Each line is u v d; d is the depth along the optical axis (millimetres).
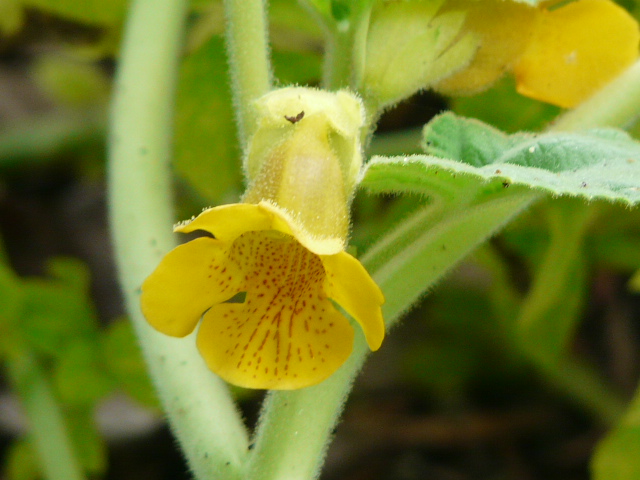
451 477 310
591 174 134
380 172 131
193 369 160
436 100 314
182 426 156
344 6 152
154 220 173
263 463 146
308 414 146
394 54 153
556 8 171
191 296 125
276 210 115
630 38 165
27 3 252
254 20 155
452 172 131
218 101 243
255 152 132
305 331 128
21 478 267
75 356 255
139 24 182
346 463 316
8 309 247
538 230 278
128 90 179
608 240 292
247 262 131
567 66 167
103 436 316
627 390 318
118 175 175
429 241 150
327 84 157
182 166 252
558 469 310
